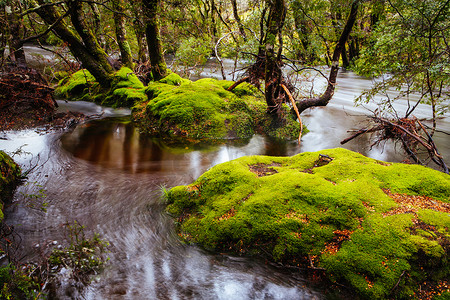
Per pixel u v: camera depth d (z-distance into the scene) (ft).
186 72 48.88
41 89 30.19
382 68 20.98
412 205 10.43
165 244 11.67
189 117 27.40
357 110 36.06
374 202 10.55
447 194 10.95
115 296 9.44
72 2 32.78
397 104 36.40
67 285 9.76
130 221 13.17
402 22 19.01
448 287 8.18
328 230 10.06
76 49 37.04
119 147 23.75
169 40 48.42
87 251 11.00
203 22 47.19
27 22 36.65
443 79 18.16
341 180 12.09
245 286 9.70
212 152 23.26
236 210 11.64
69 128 28.35
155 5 30.01
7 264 10.54
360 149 24.04
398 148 23.75
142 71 46.73
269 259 10.39
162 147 24.08
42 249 11.37
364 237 9.47
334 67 26.61
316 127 30.55
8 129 25.91
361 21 36.60
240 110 28.73
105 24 48.06
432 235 8.98
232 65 70.79
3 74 28.32
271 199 11.40
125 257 11.02
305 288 9.42
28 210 14.02
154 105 30.04
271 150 24.41
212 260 10.76
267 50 23.72
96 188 16.44
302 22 28.78
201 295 9.45
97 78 39.47
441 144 23.79
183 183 17.30
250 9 35.50
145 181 17.48
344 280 9.13
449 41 18.61
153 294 9.52
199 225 11.97
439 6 17.01
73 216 13.62
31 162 19.85
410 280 8.41
